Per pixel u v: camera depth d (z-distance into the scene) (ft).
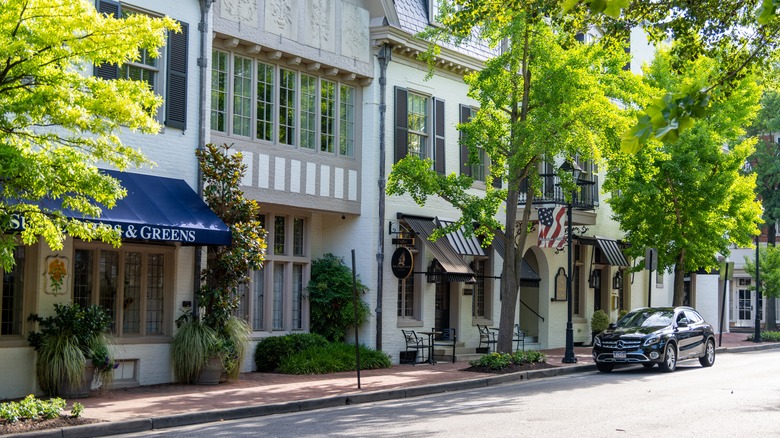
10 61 38.73
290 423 43.68
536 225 94.22
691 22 49.90
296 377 64.34
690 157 93.97
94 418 42.42
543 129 66.39
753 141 99.60
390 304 78.23
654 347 74.38
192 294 61.77
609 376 71.92
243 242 59.82
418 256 82.28
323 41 73.56
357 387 57.67
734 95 96.94
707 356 82.48
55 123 39.75
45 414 41.04
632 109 79.77
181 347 58.70
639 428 41.55
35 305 52.60
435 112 84.64
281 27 69.92
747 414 46.83
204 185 62.23
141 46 41.55
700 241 98.58
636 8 51.93
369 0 78.18
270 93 70.33
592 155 70.28
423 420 44.24
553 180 91.20
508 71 73.36
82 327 52.34
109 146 41.34
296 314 74.90
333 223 78.33
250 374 66.13
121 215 52.65
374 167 77.41
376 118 78.02
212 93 65.72
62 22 38.47
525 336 98.43
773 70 69.92
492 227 73.10
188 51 61.98
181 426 43.42
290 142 71.87
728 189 96.78
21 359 51.34
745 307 168.45
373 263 76.74
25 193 41.45
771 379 67.87
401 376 65.98
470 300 88.79
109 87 40.27
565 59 69.72
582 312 108.88
